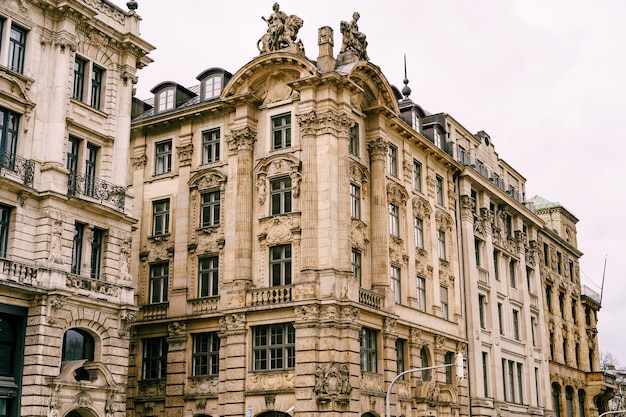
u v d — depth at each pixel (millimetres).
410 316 47375
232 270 44000
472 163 61656
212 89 49344
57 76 35531
